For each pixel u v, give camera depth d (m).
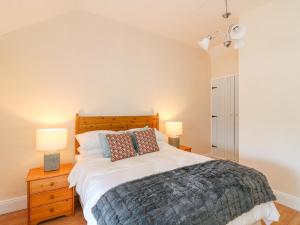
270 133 2.58
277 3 2.47
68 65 2.64
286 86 2.41
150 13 2.82
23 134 2.35
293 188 2.37
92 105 2.83
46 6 2.21
